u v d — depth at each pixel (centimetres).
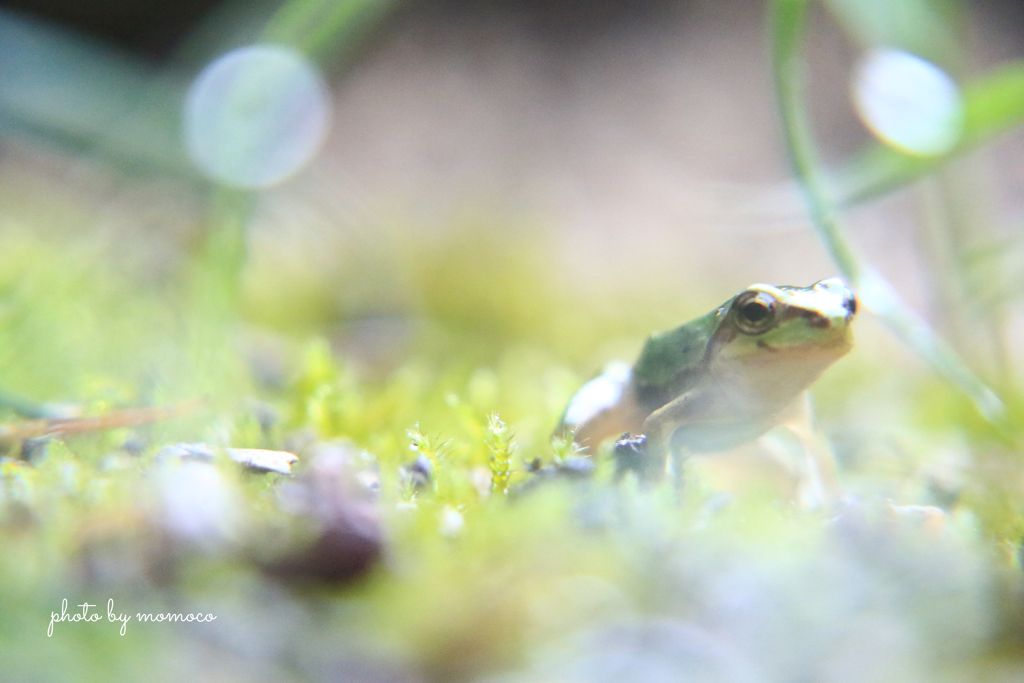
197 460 21
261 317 35
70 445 22
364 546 19
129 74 26
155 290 31
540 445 24
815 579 20
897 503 22
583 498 20
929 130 23
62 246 30
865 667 19
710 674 19
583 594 19
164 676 18
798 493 23
